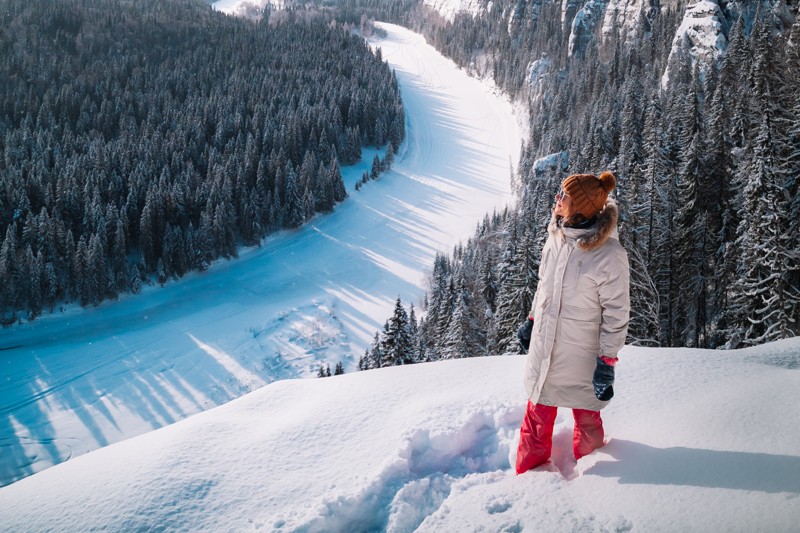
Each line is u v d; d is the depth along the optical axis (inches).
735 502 85.9
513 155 3932.1
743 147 1192.8
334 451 131.9
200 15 5664.4
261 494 116.1
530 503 99.4
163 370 1770.4
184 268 2295.8
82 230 2244.1
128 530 106.3
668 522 85.4
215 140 3014.3
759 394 126.4
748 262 831.1
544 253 116.5
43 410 1588.3
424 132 4343.0
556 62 4434.1
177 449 136.3
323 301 2188.7
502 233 1982.0
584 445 116.4
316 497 113.5
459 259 2258.9
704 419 117.6
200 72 3976.4
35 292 1973.4
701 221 1067.9
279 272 2407.7
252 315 2084.2
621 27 3961.6
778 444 101.3
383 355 934.4
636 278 684.1
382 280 2367.1
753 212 850.8
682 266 1053.8
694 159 1112.8
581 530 88.7
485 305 1246.9
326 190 2878.9
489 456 128.8
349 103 3774.6
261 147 3070.9
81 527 108.2
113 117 3272.6
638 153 1382.9
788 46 1535.4
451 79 5812.0
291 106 3550.7
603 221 103.0
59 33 4315.9
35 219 2065.7
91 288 2052.2
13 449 1439.5
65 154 2709.2
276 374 1760.6
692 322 1107.3
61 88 3496.6
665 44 3275.1
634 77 2576.3
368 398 159.0
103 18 4781.0
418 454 128.4
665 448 109.1
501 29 5846.5
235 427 150.6
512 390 151.6
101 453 146.6
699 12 2549.2
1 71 3636.8
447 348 1022.4
